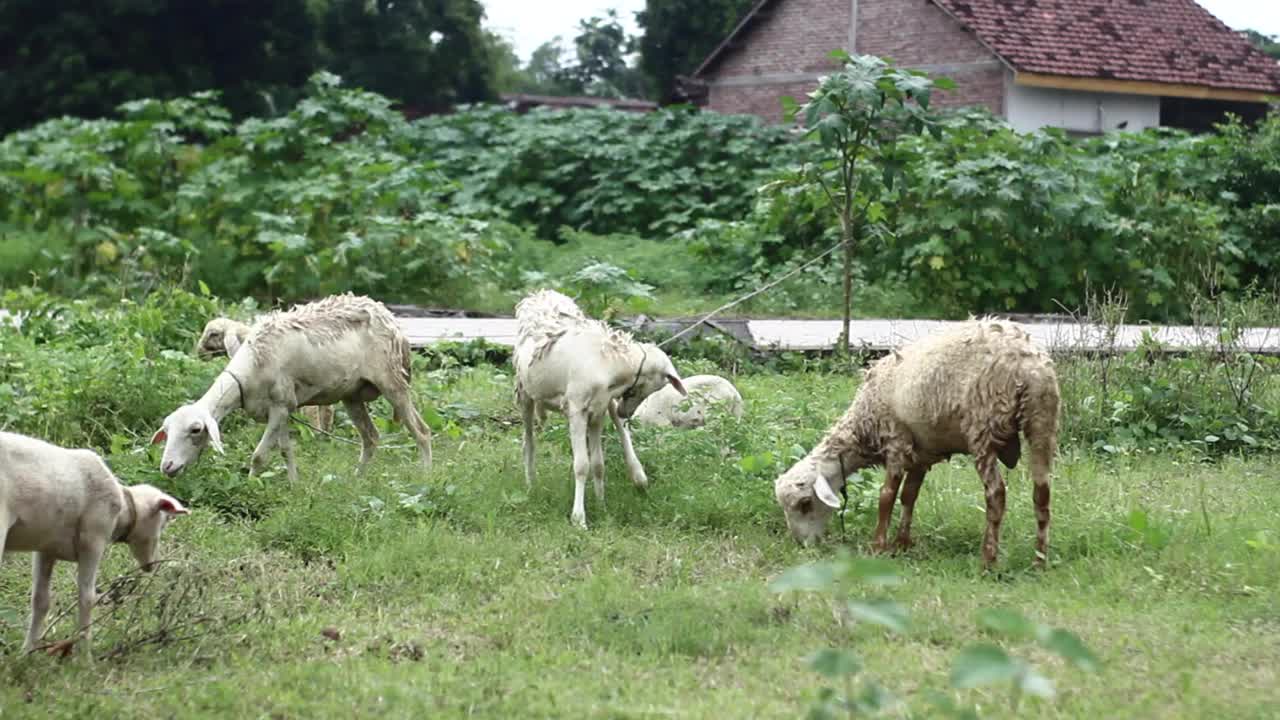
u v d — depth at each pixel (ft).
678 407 34.04
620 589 24.39
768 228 67.87
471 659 21.40
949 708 16.99
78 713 18.90
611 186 82.64
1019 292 61.62
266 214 63.57
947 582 24.90
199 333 43.34
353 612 23.71
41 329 44.32
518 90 217.36
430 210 72.23
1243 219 69.72
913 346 27.25
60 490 20.63
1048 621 22.54
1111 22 96.94
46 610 21.57
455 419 38.06
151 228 68.69
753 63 108.37
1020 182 61.26
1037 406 25.08
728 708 18.97
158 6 122.31
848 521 29.22
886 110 48.14
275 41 131.95
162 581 24.30
